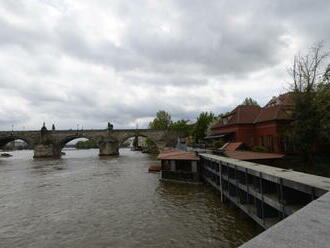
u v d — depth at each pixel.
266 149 30.78
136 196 22.83
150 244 12.72
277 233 3.11
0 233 14.80
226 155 24.33
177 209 18.47
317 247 2.63
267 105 42.59
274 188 13.10
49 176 37.53
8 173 42.59
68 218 17.11
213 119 63.97
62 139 84.50
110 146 84.25
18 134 84.06
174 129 86.38
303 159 26.41
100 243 13.02
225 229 14.25
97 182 30.91
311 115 24.92
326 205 4.45
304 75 25.97
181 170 29.95
